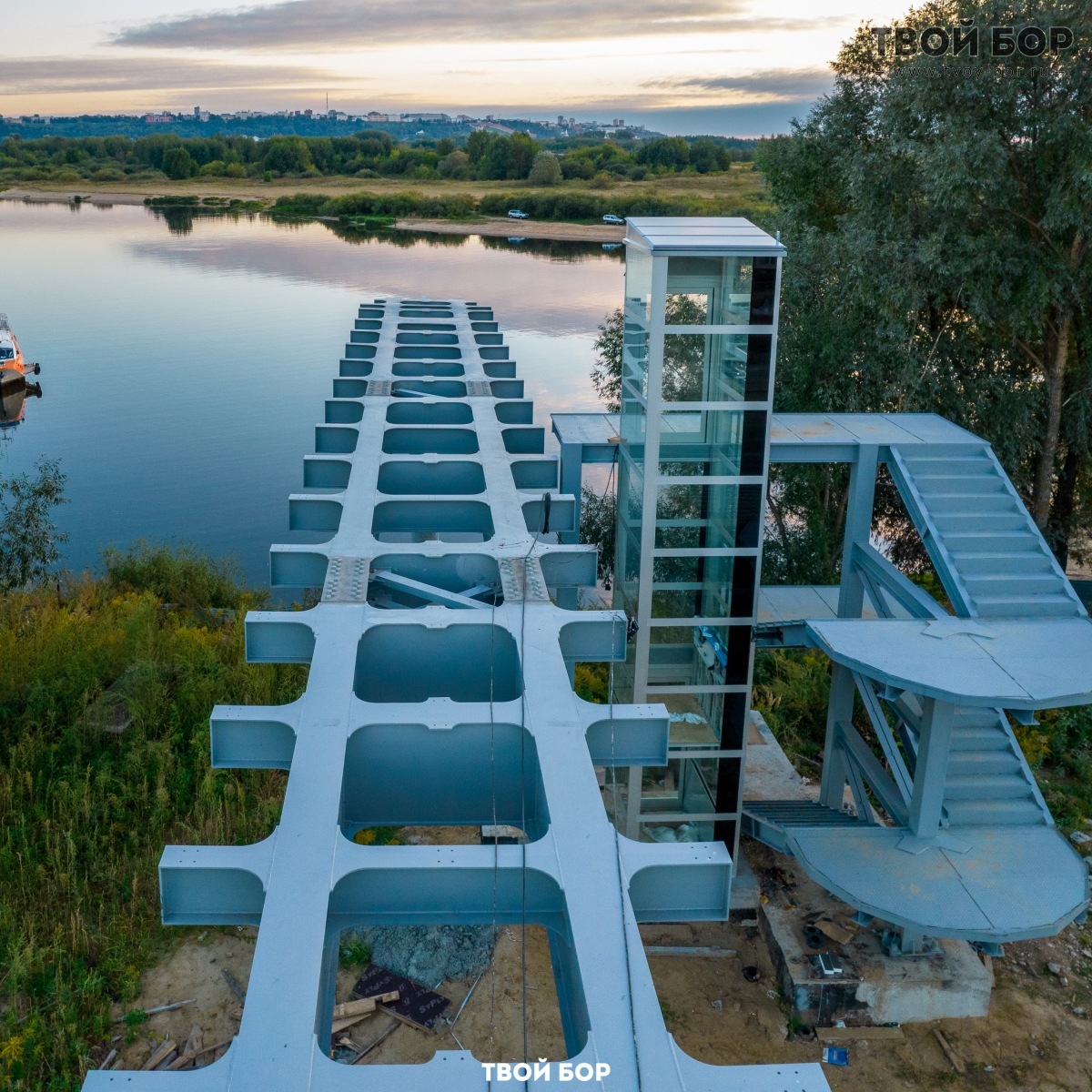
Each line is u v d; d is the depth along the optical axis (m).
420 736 7.13
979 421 22.94
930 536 12.45
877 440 13.55
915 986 11.59
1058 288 20.28
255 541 33.12
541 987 11.59
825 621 11.27
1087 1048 11.40
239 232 122.19
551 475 12.85
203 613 21.81
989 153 19.80
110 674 17.28
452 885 5.75
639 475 12.82
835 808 14.69
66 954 11.84
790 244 25.45
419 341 20.02
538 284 77.69
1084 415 22.33
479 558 9.90
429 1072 4.42
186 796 14.54
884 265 21.55
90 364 57.91
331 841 5.88
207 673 17.38
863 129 25.39
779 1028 11.52
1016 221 21.36
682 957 12.58
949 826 11.62
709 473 12.38
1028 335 22.66
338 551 9.92
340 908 5.77
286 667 17.67
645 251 11.99
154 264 93.56
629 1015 4.75
